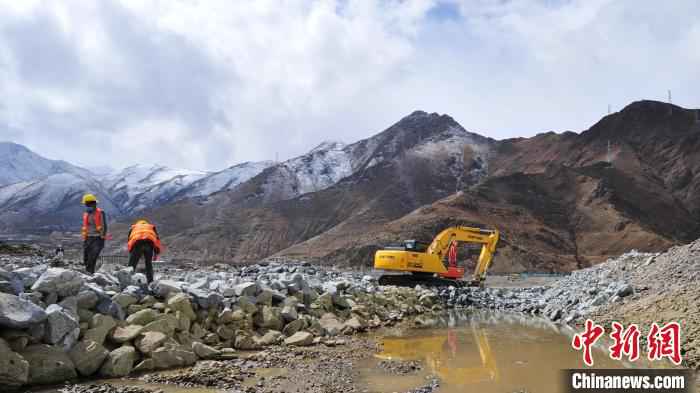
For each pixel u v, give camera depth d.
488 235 26.31
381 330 13.68
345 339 11.73
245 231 150.62
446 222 86.62
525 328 14.22
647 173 163.75
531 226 99.81
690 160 163.38
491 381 8.01
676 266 15.09
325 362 9.05
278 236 148.12
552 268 78.69
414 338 12.32
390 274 24.88
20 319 6.59
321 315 12.93
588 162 179.38
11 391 6.34
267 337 10.40
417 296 20.41
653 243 93.06
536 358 9.80
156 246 11.05
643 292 14.77
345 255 80.31
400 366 8.90
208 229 151.38
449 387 7.62
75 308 7.61
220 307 10.21
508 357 9.90
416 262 23.73
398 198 173.00
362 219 133.88
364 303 15.51
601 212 110.81
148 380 7.25
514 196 113.38
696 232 127.94
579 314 15.34
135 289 9.12
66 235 184.12
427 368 8.86
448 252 26.31
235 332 9.98
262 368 8.42
